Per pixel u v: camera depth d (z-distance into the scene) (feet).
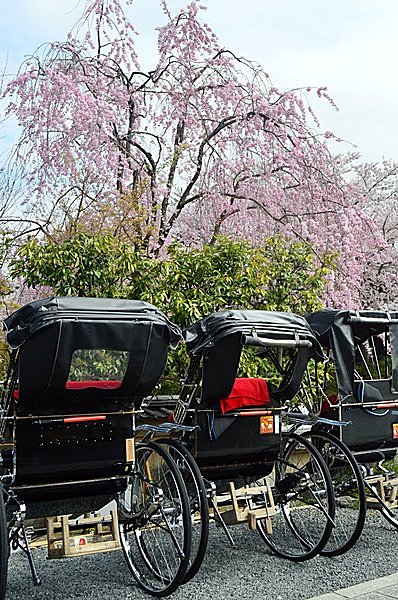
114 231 25.52
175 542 13.19
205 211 32.76
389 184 41.78
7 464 12.81
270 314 15.02
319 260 30.40
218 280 23.07
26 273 21.08
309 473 16.70
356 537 15.21
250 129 31.65
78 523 13.30
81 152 28.76
